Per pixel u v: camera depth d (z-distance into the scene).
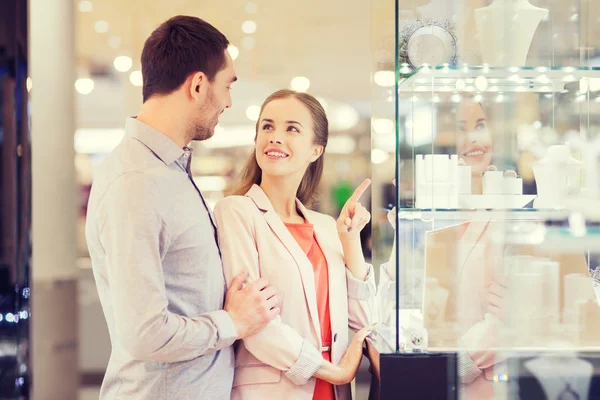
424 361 1.56
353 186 2.45
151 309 1.50
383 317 1.74
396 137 1.56
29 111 2.16
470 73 1.57
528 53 1.63
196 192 1.70
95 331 2.61
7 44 2.12
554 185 1.62
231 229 1.89
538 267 1.61
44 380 2.54
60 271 2.57
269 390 1.83
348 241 2.06
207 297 1.67
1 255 2.16
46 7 2.52
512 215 1.61
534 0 1.64
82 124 2.56
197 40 1.70
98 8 2.53
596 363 1.59
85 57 2.54
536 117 1.63
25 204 2.16
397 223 1.57
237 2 2.45
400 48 1.58
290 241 1.92
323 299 2.00
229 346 1.77
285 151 2.05
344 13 2.46
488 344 1.59
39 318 2.54
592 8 1.64
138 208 1.52
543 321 1.60
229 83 1.79
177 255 1.62
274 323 1.80
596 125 1.64
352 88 2.46
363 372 2.29
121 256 1.51
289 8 2.46
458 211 1.60
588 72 1.58
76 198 2.58
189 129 1.73
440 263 1.59
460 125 1.60
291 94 2.07
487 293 1.59
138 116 1.74
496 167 1.62
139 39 2.54
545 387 1.59
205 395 1.66
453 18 1.59
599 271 1.62
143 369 1.62
